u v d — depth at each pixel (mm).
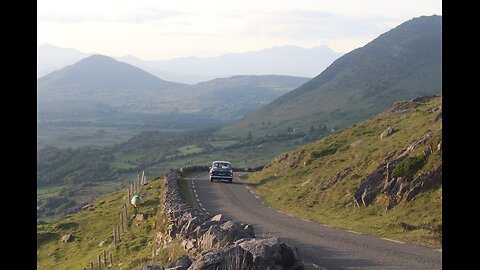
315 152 48719
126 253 29891
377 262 15320
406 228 22594
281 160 55344
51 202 146750
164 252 20578
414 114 47031
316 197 35250
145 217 36906
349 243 19109
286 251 13352
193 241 17500
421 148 29750
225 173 51781
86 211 51844
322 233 22172
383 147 37781
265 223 26000
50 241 43531
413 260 15547
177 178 50000
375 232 22484
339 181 35688
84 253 37562
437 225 22641
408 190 27422
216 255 11273
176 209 24672
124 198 51031
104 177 197875
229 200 37812
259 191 44969
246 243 13273
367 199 29453
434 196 26094
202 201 36406
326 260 15727
